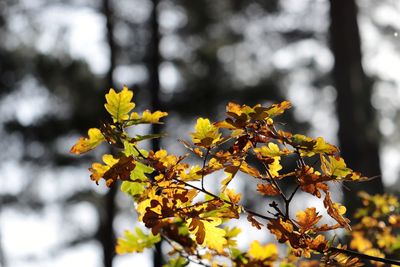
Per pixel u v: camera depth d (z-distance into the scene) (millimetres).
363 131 9977
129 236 2844
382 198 3525
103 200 17875
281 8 14867
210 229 2234
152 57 14508
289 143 2113
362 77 10484
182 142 2215
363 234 3406
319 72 16234
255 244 2721
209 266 2680
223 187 2170
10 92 15945
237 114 2125
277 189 2205
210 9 15062
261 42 15766
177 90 14906
